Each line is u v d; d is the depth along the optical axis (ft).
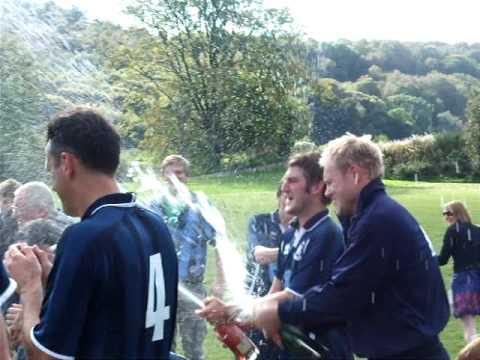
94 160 7.70
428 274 10.02
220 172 105.91
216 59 112.37
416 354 9.91
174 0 105.91
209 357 19.76
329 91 145.18
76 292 7.07
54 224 12.05
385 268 9.74
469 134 136.05
